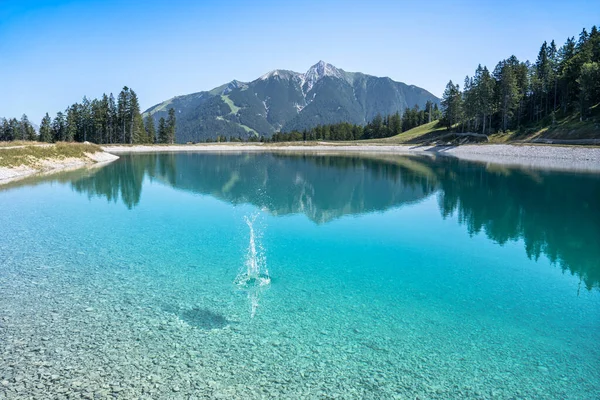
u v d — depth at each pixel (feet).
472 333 35.09
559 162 213.87
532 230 74.23
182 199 104.58
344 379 27.99
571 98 305.53
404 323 36.60
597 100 285.02
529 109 343.87
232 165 215.31
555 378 28.81
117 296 40.83
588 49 297.94
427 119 556.92
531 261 56.24
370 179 154.81
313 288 44.50
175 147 398.21
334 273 49.70
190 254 55.93
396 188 129.80
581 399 26.55
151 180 144.25
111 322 35.22
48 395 25.48
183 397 25.64
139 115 435.12
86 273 47.42
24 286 42.96
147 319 35.96
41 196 104.88
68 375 27.58
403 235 69.77
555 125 282.15
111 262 51.62
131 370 28.35
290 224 77.20
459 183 141.08
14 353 30.01
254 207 94.43
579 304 41.73
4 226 71.31
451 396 26.53
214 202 100.63
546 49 379.35
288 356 30.63
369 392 26.66
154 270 48.96
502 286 46.60
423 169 192.75
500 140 314.55
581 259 57.31
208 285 44.50
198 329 34.40
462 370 29.50
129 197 106.11
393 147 386.73
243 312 37.91
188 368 28.73
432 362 30.40
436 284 46.75
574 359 31.32
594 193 116.06
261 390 26.55
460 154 304.50
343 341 33.06
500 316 38.65
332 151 387.75
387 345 32.63
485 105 342.64
